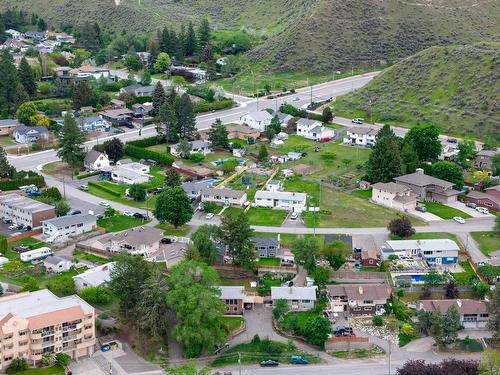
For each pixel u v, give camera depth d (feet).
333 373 411.34
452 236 553.64
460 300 459.73
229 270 502.79
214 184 653.71
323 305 472.03
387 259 514.27
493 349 428.15
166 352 430.20
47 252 525.34
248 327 453.99
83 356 425.69
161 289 435.53
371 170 651.25
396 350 433.48
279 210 606.14
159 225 576.61
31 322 409.08
